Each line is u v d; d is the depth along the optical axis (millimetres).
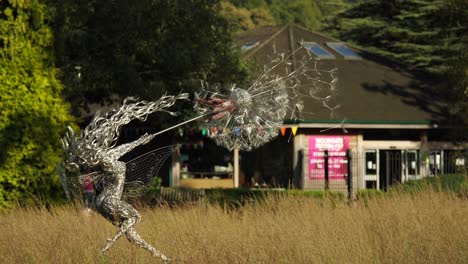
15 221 13555
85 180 10180
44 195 18703
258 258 10641
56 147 18984
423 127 33094
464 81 32281
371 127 32375
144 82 25031
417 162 33812
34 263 10656
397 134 34094
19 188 18609
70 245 11234
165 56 24312
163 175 33312
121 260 10398
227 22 26078
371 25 48781
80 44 24219
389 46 48781
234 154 33531
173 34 24797
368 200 15492
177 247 11344
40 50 19281
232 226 13141
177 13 24625
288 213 14289
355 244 11273
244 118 10695
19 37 18953
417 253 11242
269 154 33062
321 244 11203
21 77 18875
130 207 10211
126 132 32062
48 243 11375
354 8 51344
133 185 10656
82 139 9953
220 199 20266
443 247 11602
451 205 15023
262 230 12477
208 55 25078
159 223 13391
